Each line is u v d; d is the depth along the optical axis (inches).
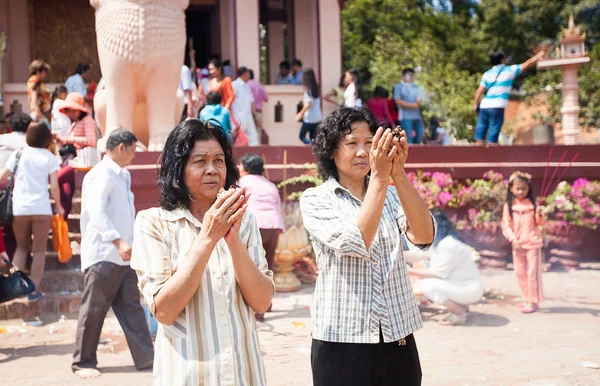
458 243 262.2
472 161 417.4
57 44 644.7
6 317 278.4
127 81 339.3
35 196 281.1
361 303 118.5
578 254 397.7
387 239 122.3
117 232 199.9
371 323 117.5
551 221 400.2
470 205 403.9
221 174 107.2
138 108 358.6
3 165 321.7
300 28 628.4
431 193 386.3
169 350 101.4
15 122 329.1
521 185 281.9
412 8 981.8
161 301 98.0
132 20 331.3
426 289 259.6
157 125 346.9
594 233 414.3
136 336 210.1
